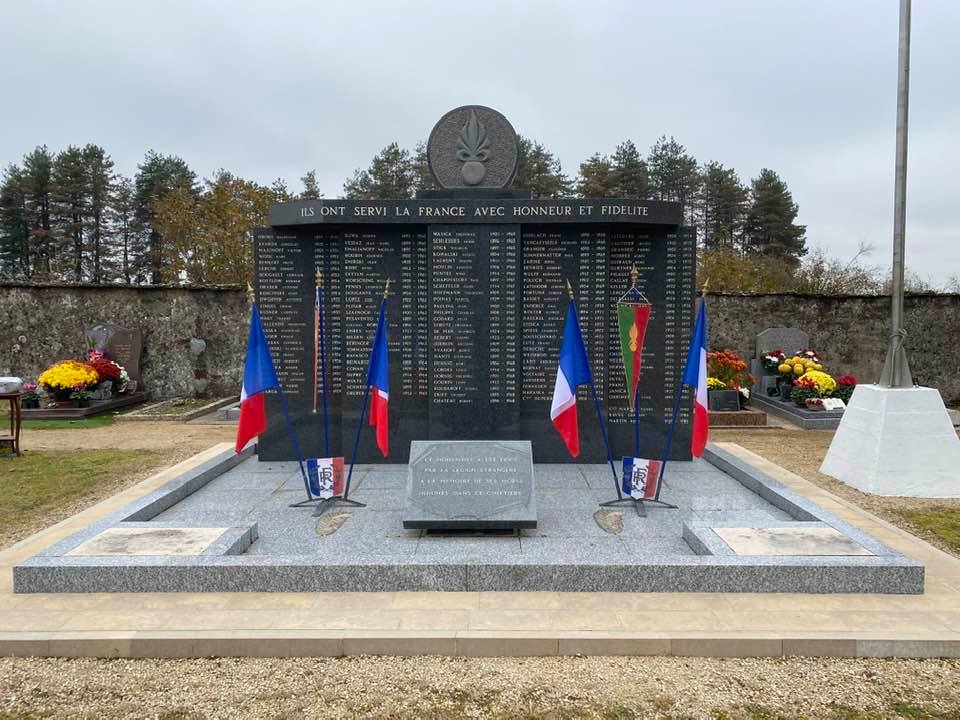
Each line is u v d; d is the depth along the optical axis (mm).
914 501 8266
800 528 6008
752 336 18234
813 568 5223
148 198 39250
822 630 4621
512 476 6461
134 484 8984
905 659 4500
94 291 17797
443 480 6414
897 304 8844
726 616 4820
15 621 4781
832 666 4410
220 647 4539
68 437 12812
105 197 39000
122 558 5375
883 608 4973
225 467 8891
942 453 8594
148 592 5254
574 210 8742
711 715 3910
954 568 5844
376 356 6922
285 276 9250
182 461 10406
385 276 9156
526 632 4574
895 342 8922
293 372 9344
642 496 7102
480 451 6605
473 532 6371
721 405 14602
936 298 17703
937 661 4469
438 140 9172
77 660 4504
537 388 9156
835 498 8133
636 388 7414
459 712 3936
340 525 6645
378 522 6719
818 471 9828
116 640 4539
